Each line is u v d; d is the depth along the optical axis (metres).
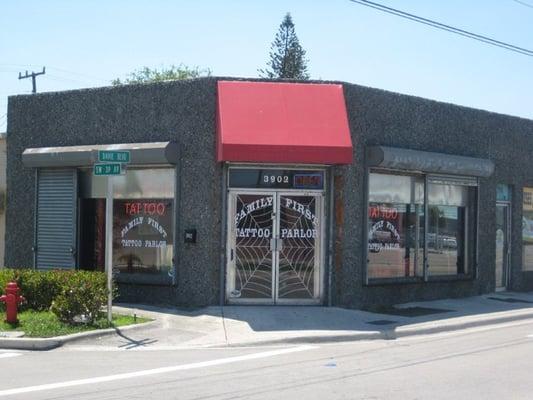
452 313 15.04
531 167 20.22
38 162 16.30
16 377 8.94
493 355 10.59
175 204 14.84
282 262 14.77
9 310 12.38
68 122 16.47
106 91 15.92
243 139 13.76
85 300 12.51
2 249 23.39
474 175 17.80
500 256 19.61
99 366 9.74
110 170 12.48
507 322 14.85
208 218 14.51
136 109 15.48
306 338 12.01
